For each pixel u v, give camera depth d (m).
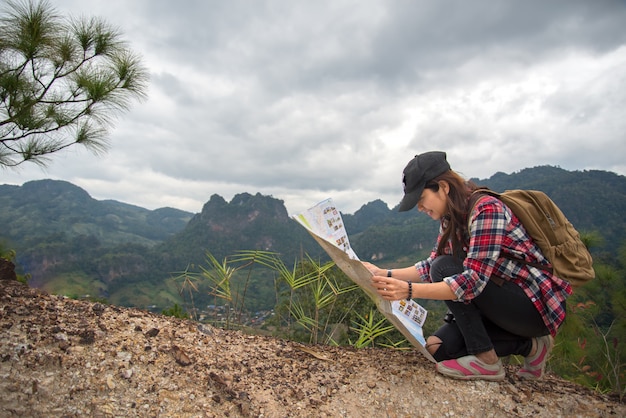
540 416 1.78
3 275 2.42
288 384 1.93
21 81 2.87
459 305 1.94
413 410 1.81
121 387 1.66
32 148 3.13
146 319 2.24
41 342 1.77
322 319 3.10
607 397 2.06
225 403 1.70
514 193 1.92
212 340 2.22
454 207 1.87
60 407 1.52
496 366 1.97
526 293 1.84
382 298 1.87
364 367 2.16
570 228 1.88
